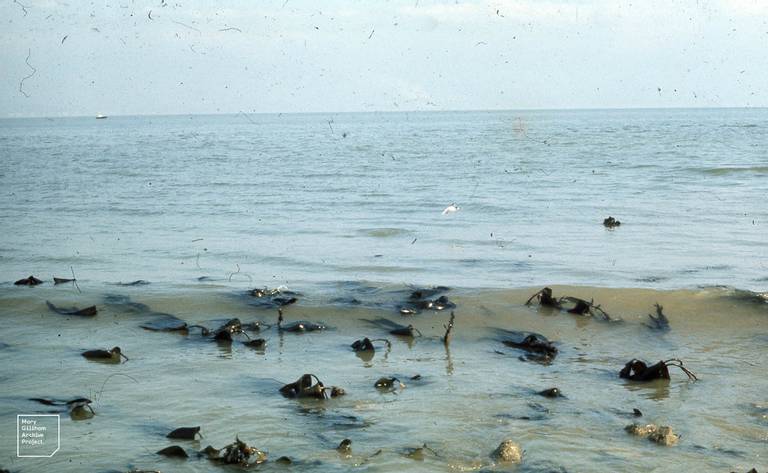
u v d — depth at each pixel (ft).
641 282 39.09
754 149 134.62
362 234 55.83
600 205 68.33
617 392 25.49
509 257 46.55
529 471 19.92
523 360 28.91
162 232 57.52
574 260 45.27
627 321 32.81
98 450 21.29
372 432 22.43
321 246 51.26
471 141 182.39
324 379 26.96
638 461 20.43
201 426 22.94
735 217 60.34
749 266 42.63
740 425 22.71
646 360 28.63
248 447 20.62
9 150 172.65
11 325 33.47
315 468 20.17
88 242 53.42
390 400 24.91
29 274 42.83
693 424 22.80
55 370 27.94
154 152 158.71
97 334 32.35
